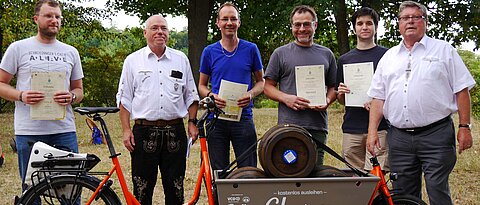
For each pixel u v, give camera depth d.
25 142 4.35
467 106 3.90
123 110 4.45
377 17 4.76
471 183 6.70
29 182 4.12
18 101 4.34
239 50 4.89
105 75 23.72
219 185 3.49
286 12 15.18
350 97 4.66
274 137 3.55
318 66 4.60
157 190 6.32
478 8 15.98
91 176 4.15
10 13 13.63
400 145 4.11
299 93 4.61
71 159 4.10
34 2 13.26
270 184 3.51
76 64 4.59
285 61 4.72
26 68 4.30
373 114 4.27
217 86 4.87
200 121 4.13
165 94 4.39
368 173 3.80
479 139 10.70
